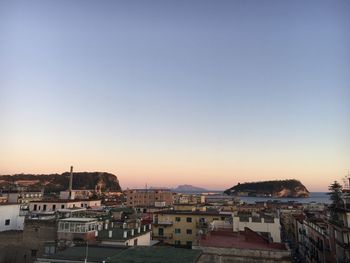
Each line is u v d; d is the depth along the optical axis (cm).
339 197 5997
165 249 4003
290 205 18512
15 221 6347
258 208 14125
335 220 5597
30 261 5319
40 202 10894
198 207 11775
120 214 7888
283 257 4269
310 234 8169
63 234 4981
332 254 5800
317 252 7212
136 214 8831
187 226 8950
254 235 5356
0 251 5425
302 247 9388
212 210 11381
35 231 5428
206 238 5238
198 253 3875
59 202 10906
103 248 4138
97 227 5362
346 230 4966
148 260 3431
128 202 19712
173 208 12019
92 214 7650
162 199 19475
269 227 5991
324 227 6769
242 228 6081
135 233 5650
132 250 3922
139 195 19712
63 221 5038
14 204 6366
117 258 3506
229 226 6844
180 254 3744
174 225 9031
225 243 4838
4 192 11906
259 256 4350
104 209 9938
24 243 5416
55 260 3562
